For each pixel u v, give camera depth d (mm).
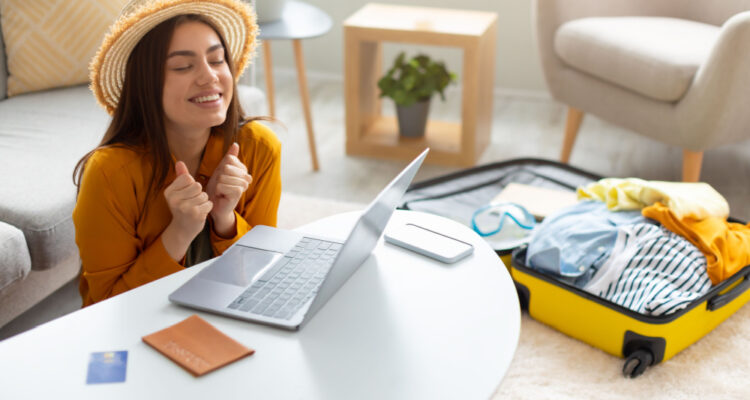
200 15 1187
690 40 2283
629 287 1672
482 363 952
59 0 2080
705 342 1720
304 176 2650
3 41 2100
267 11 2525
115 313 1034
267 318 1010
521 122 3107
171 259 1240
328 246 1201
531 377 1614
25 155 1768
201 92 1187
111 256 1268
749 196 2438
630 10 2611
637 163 2707
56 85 2145
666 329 1579
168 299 1067
